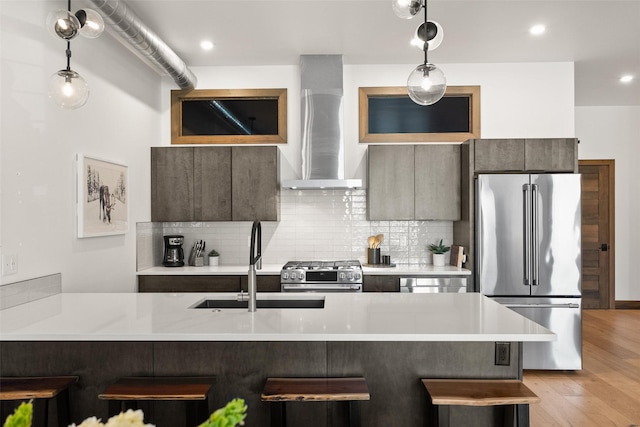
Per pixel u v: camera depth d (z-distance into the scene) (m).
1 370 2.29
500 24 3.93
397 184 4.71
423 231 5.06
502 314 2.47
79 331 2.11
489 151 4.44
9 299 2.60
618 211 7.02
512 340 2.07
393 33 4.13
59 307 2.63
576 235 4.23
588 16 3.77
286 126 5.02
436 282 4.39
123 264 4.12
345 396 1.99
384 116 5.09
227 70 5.04
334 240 5.09
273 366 2.31
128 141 4.22
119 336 2.09
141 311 2.53
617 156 7.00
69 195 3.23
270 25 3.93
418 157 4.71
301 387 2.11
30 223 2.80
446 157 4.70
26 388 2.06
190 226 5.13
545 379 4.09
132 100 4.32
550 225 4.24
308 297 3.01
